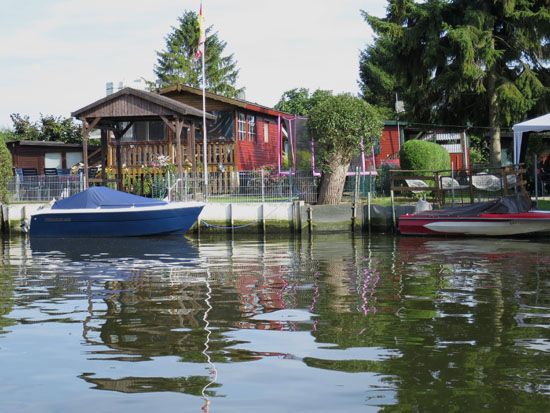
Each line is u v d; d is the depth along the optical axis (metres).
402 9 30.62
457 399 5.33
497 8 30.00
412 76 31.78
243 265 14.58
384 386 5.68
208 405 5.31
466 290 10.56
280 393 5.56
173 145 31.44
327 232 23.78
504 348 6.88
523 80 28.86
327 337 7.47
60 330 8.08
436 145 27.94
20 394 5.68
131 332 7.91
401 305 9.34
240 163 32.16
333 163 24.45
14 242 22.64
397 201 24.89
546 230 20.20
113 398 5.53
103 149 29.41
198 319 8.59
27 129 48.97
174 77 73.12
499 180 23.34
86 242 22.19
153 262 15.54
